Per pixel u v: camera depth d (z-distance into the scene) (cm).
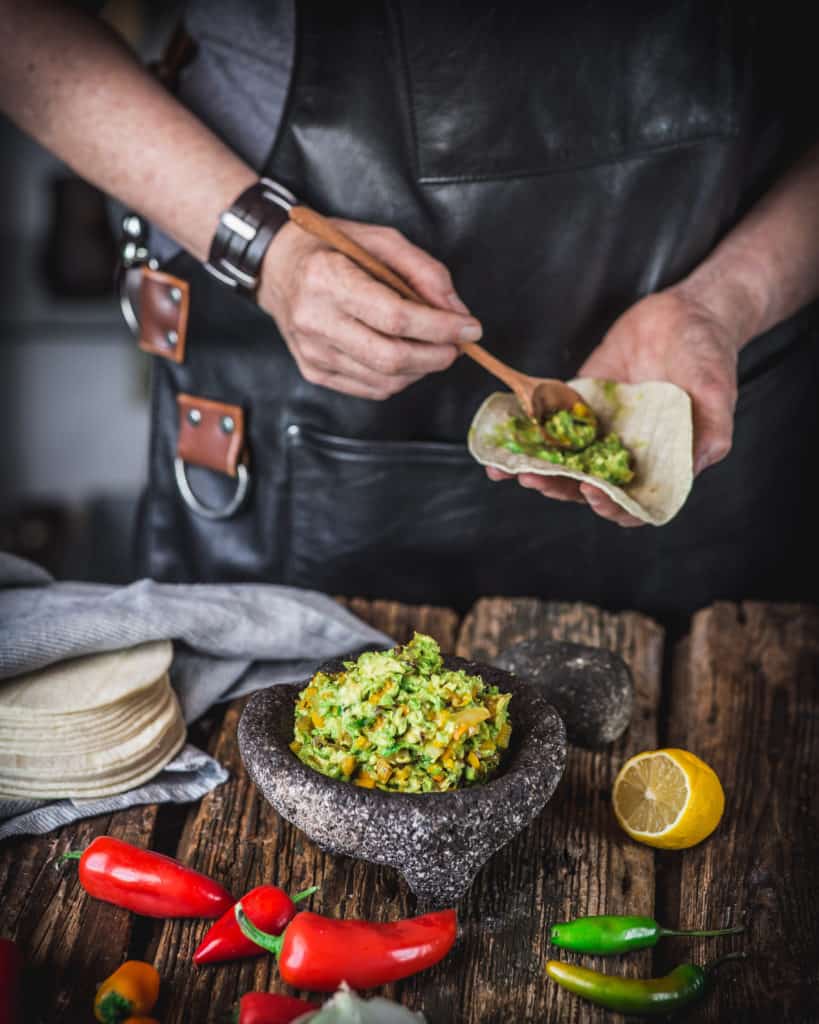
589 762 151
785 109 188
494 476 163
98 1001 107
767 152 191
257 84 181
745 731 158
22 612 162
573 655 155
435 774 116
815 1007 113
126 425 457
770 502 202
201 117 187
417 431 198
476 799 111
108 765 138
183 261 193
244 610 163
